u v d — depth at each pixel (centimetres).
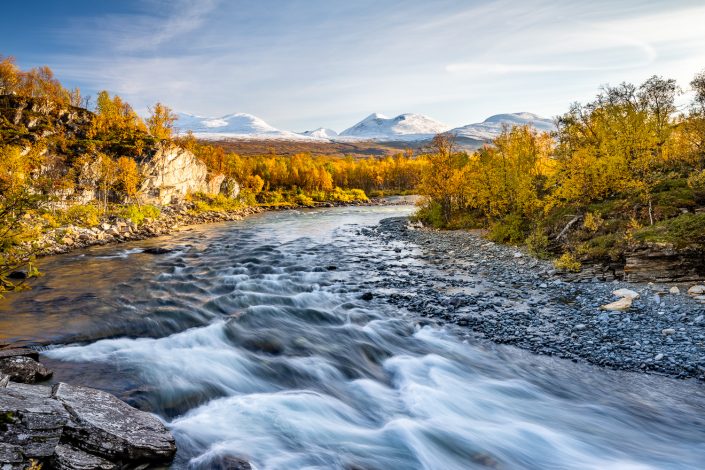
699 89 3559
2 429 685
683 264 1980
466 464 913
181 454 854
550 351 1468
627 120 3419
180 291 2253
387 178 16562
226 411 1044
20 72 11344
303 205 12062
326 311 1883
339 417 1069
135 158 9031
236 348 1447
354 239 4484
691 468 896
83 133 10231
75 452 728
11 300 2039
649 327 1588
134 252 3788
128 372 1202
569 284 2225
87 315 1778
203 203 9550
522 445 983
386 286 2367
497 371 1344
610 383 1252
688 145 3606
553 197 3444
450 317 1823
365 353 1478
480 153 5891
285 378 1266
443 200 5391
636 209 2847
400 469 876
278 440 935
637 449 971
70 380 1127
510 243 3606
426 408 1129
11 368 1052
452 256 3272
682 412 1097
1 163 4700
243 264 3094
